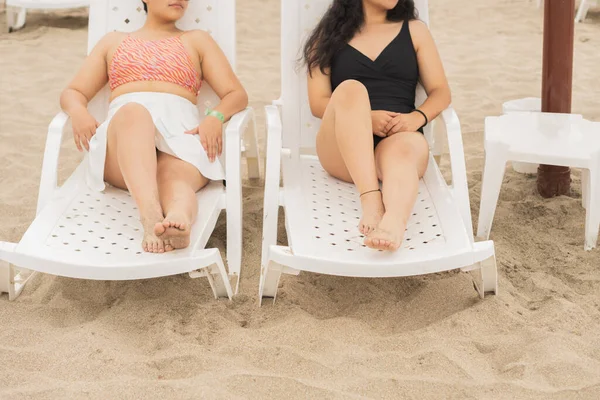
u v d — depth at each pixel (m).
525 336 2.75
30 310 2.98
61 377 2.55
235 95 3.54
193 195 3.09
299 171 3.50
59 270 2.78
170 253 2.84
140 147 3.03
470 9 7.94
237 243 3.24
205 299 3.05
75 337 2.75
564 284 3.13
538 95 5.55
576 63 6.16
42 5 6.88
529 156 3.42
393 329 2.87
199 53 3.65
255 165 4.20
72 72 6.07
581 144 3.45
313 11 3.79
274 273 2.91
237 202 3.26
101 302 3.06
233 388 2.46
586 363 2.58
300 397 2.43
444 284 3.14
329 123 3.20
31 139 4.82
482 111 5.22
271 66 6.24
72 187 3.38
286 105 3.75
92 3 3.87
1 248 2.84
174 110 3.47
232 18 3.84
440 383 2.49
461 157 3.25
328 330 2.81
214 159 3.36
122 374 2.56
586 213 3.44
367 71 3.49
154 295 3.08
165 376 2.57
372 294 3.09
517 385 2.46
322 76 3.56
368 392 2.46
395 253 2.80
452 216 3.01
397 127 3.29
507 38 6.97
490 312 2.90
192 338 2.77
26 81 5.86
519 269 3.27
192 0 3.84
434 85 3.47
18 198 4.05
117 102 3.51
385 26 3.55
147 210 2.90
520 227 3.63
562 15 3.74
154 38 3.66
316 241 2.90
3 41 6.83
